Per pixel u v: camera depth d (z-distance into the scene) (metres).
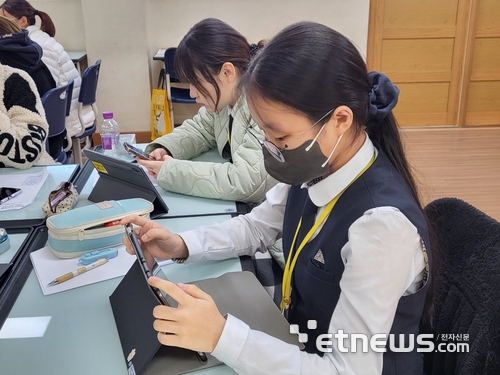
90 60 4.45
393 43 4.71
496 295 0.89
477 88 4.88
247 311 0.96
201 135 1.92
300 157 0.84
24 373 0.81
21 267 1.12
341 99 0.79
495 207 3.21
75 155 3.29
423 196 1.04
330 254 0.87
